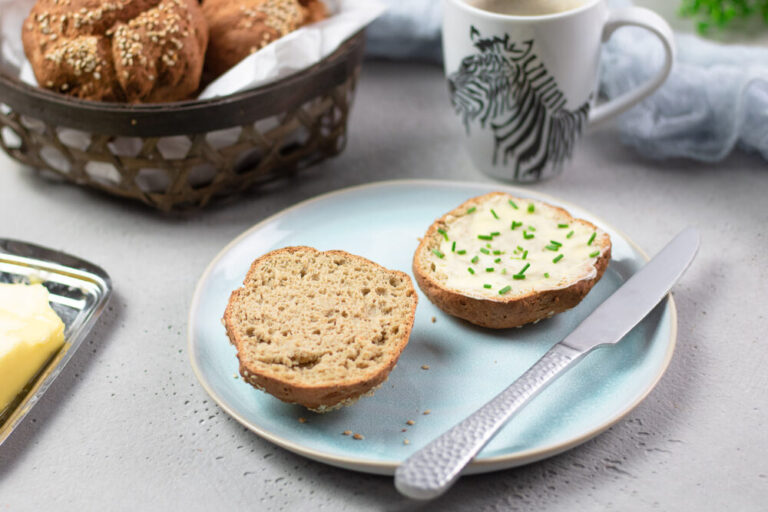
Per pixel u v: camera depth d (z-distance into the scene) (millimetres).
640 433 480
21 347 484
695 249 536
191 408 499
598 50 581
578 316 524
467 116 610
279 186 637
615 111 616
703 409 490
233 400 479
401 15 702
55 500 461
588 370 493
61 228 607
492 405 449
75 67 559
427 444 443
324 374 466
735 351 517
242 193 631
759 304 542
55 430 490
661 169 643
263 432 459
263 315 494
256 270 519
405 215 585
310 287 510
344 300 503
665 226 596
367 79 736
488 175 639
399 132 681
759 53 645
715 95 619
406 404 483
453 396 487
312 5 623
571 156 625
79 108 549
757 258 570
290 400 468
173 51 558
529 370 469
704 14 715
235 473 471
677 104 632
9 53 612
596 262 513
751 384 500
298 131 624
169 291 562
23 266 557
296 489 464
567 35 558
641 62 644
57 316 512
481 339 514
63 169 616
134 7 564
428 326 521
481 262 520
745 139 636
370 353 475
